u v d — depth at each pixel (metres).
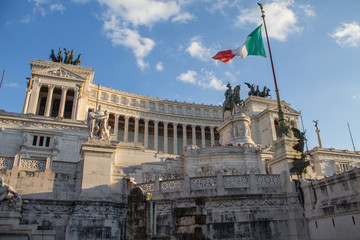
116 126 96.75
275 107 96.62
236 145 55.41
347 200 21.06
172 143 111.88
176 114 108.25
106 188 25.69
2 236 20.02
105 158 26.61
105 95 100.19
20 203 22.78
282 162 28.27
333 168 72.69
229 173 48.31
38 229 23.27
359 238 19.94
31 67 84.62
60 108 80.69
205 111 116.62
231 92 64.06
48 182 24.91
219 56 50.97
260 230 23.95
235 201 24.70
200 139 117.06
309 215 24.08
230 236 23.72
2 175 23.81
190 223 17.81
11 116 56.06
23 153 53.16
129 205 21.95
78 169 26.25
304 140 28.98
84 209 24.31
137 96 106.31
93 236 23.50
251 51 48.34
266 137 94.50
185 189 25.09
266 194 25.06
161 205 25.12
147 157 55.09
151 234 20.17
